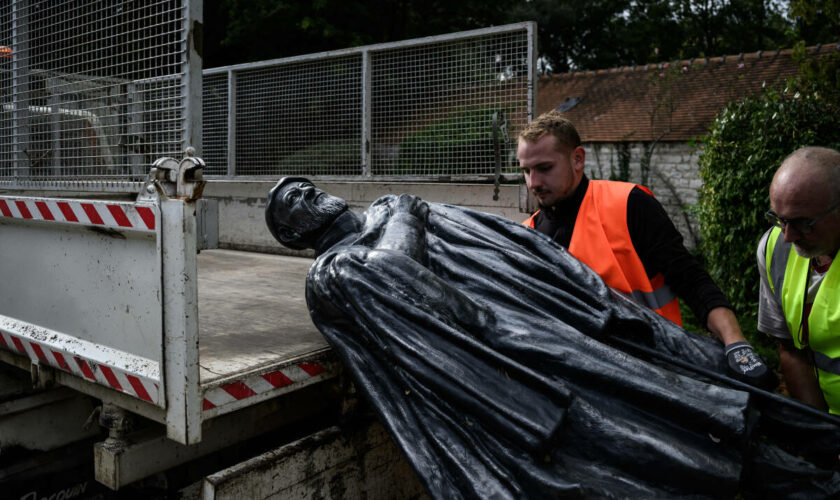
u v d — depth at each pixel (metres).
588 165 12.66
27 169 2.78
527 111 3.99
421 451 1.88
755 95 6.46
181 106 2.06
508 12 17.28
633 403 1.90
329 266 2.19
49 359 2.19
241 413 2.37
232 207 5.24
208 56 15.22
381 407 1.98
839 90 5.71
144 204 1.84
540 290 2.27
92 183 2.41
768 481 1.90
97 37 2.43
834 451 1.91
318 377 2.21
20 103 2.82
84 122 2.51
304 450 2.08
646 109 12.86
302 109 5.19
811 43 13.41
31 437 2.55
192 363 1.79
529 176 2.45
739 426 1.78
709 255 6.47
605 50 23.00
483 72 4.20
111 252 2.00
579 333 2.06
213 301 3.26
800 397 2.21
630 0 22.31
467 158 4.31
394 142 4.70
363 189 4.54
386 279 2.07
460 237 2.59
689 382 1.94
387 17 15.12
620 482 1.75
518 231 2.58
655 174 11.90
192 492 2.35
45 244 2.26
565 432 1.84
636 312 2.24
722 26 22.83
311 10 13.54
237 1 13.30
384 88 4.72
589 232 2.42
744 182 5.80
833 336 2.02
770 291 2.23
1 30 2.91
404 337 1.97
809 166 1.81
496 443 1.83
